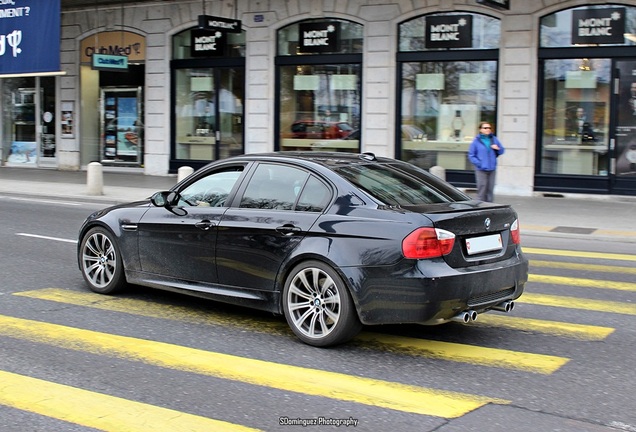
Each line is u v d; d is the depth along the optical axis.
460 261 5.83
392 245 5.68
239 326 6.72
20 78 26.70
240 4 21.91
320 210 6.20
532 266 10.26
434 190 6.64
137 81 24.52
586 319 7.20
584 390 5.16
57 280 8.57
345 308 5.86
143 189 19.62
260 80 21.88
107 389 5.06
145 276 7.38
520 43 18.41
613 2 17.52
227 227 6.60
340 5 20.53
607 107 17.86
